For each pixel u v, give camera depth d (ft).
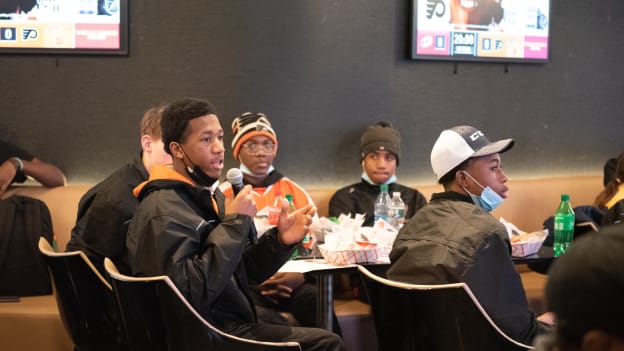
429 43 15.48
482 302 7.30
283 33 14.79
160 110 9.98
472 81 16.10
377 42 15.29
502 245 7.48
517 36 16.26
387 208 13.34
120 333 8.93
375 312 7.70
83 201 10.07
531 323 7.67
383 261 9.82
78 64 14.19
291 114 14.96
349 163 15.31
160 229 7.59
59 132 14.24
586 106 17.31
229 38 14.56
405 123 15.62
